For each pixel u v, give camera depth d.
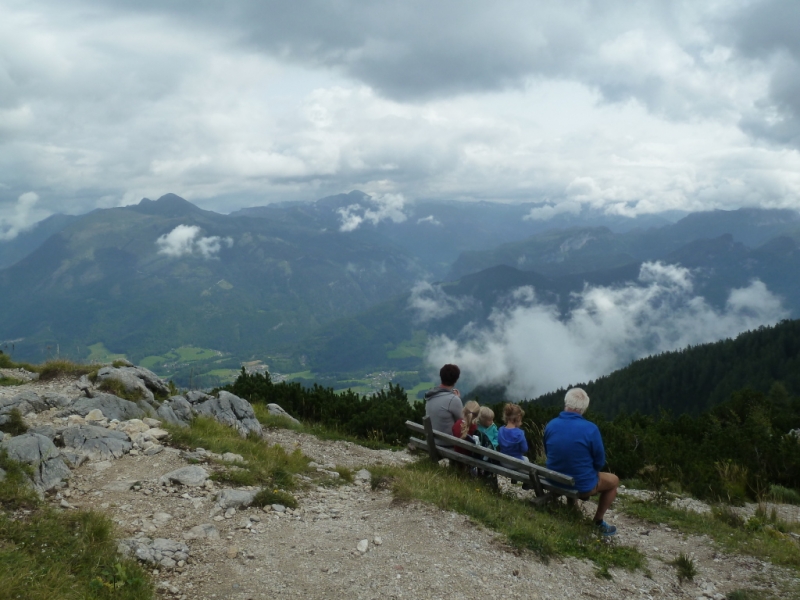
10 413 9.15
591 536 7.78
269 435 14.24
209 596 5.08
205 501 7.39
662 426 18.06
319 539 6.57
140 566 5.36
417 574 5.75
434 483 8.77
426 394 10.52
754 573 7.11
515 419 9.70
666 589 6.50
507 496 9.34
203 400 14.00
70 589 4.61
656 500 10.53
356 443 15.34
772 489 12.37
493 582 5.79
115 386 12.27
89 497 7.11
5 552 4.93
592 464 8.36
